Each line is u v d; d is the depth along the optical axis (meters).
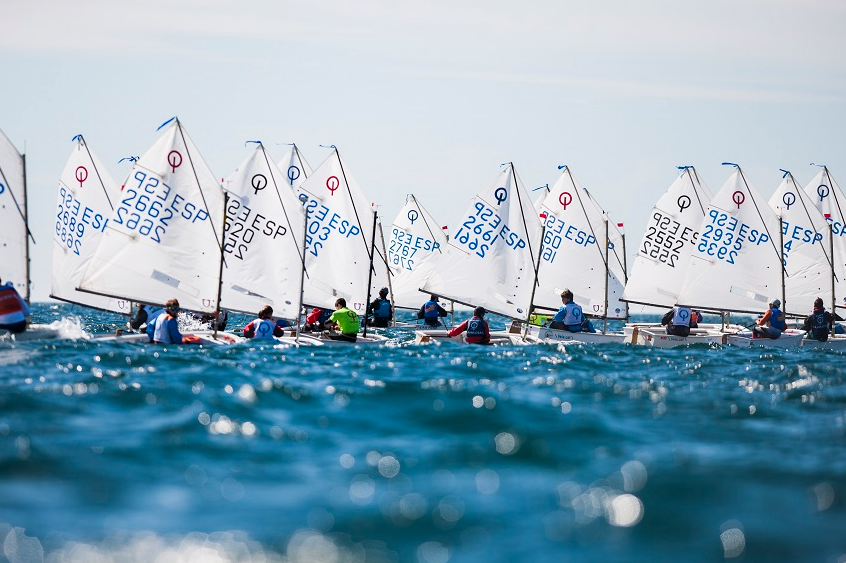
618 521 36.41
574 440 48.44
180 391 59.22
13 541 33.22
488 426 51.09
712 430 51.47
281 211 111.50
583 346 108.31
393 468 42.84
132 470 41.22
